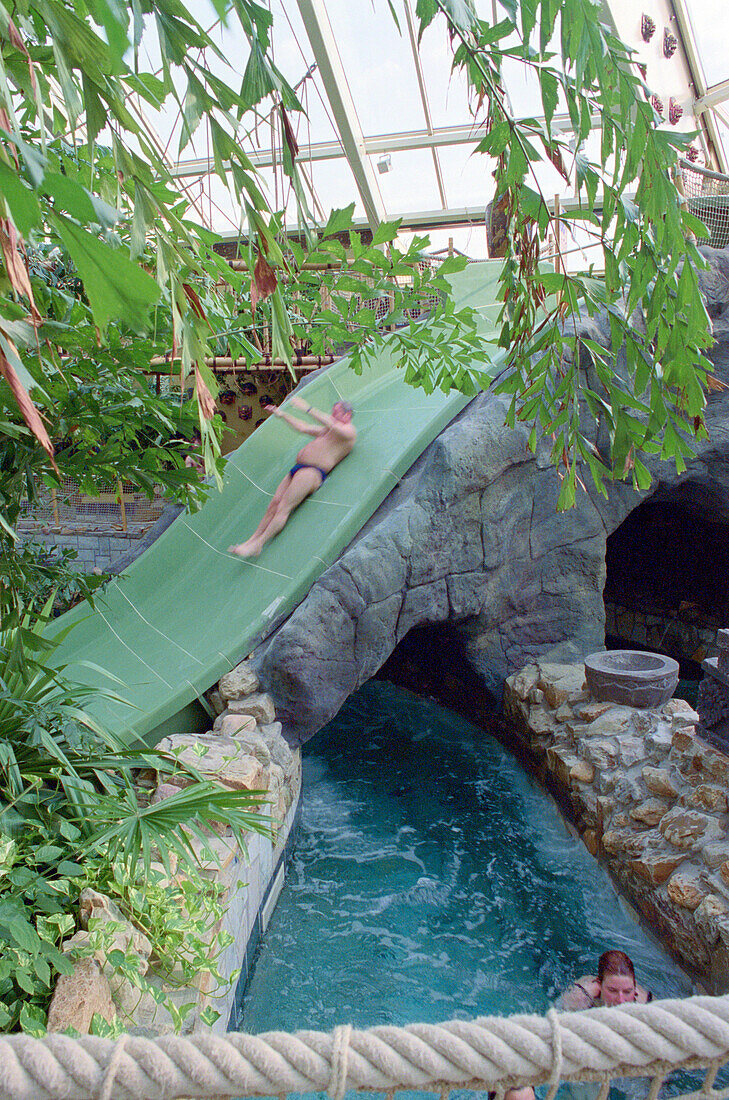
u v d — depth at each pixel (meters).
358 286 3.52
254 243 1.36
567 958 3.90
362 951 3.96
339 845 5.11
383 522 5.61
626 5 10.00
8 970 2.23
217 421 3.52
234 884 3.27
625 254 1.88
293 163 1.34
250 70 1.25
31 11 0.94
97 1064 0.75
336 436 6.38
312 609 5.19
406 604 5.57
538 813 5.53
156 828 2.67
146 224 1.11
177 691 4.97
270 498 6.80
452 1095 2.72
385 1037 0.79
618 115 1.68
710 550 10.00
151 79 1.08
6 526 1.30
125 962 2.42
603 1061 0.79
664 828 4.12
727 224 7.14
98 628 6.11
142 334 0.85
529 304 2.32
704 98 11.57
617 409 2.30
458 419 6.38
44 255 2.62
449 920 4.24
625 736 5.04
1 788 3.09
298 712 5.16
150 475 3.65
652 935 3.99
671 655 10.52
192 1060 0.75
